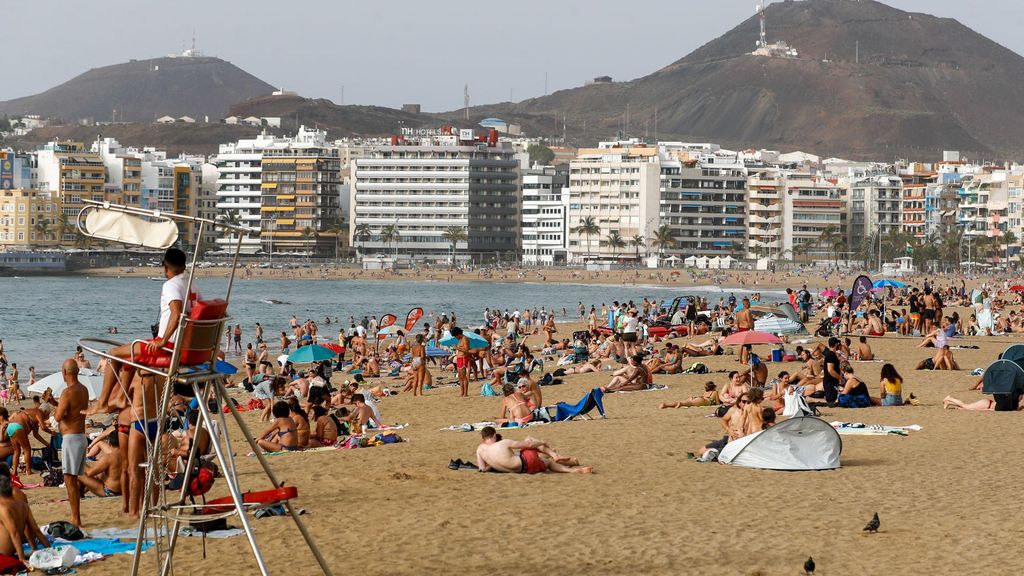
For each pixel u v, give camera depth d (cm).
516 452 2609
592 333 7450
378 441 3241
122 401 1917
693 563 1728
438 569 1708
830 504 2162
